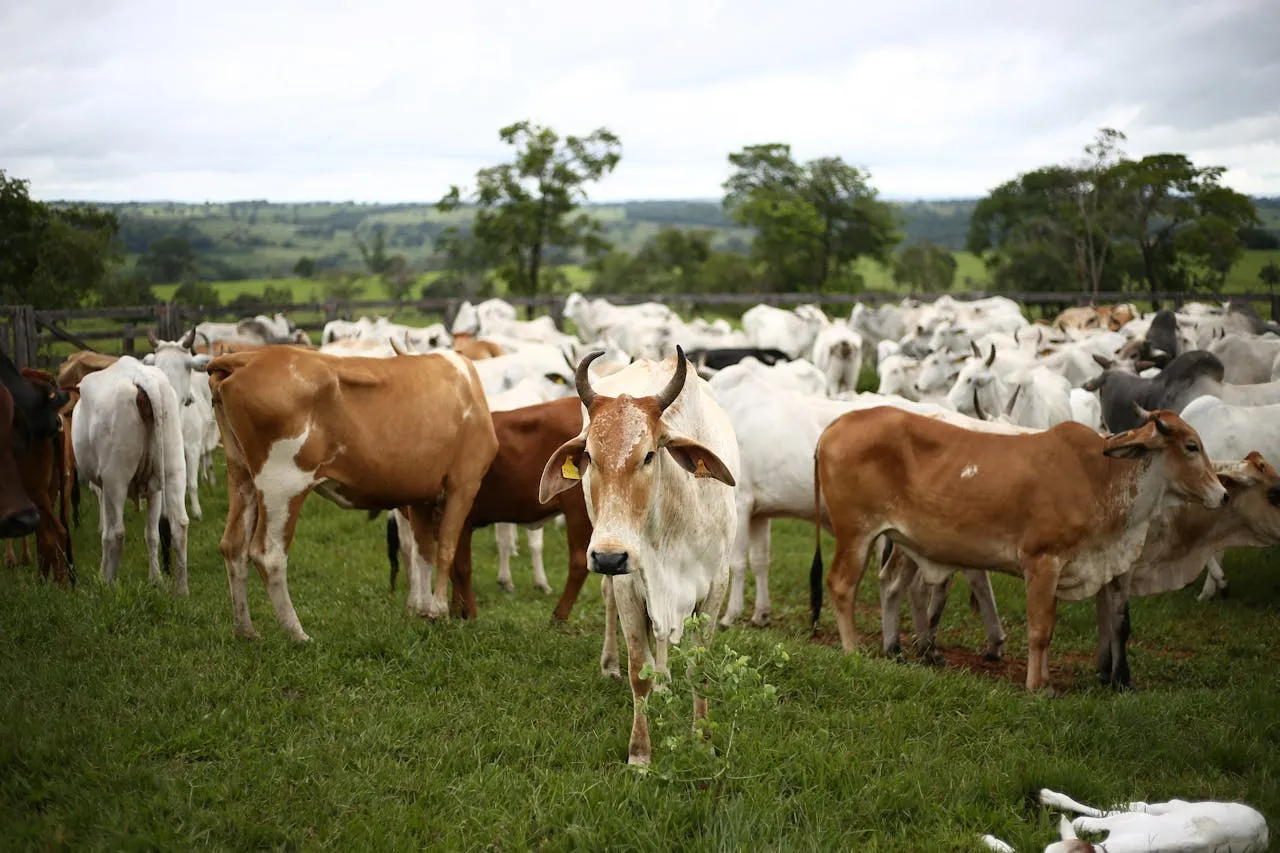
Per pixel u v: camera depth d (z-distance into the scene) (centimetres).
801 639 850
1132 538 744
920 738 600
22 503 722
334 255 10094
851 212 5206
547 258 4684
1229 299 3278
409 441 750
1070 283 4678
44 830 459
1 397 726
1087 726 621
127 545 1107
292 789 511
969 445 760
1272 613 941
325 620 787
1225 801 520
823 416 953
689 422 604
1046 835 480
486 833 482
